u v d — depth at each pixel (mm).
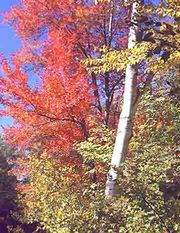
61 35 10922
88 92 10367
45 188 8211
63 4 11227
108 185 5961
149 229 4250
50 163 8727
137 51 4109
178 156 6418
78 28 11406
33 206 9156
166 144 7105
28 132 10664
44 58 11148
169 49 3922
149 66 4262
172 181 4844
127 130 6395
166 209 4262
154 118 8203
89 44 11609
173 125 6797
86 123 10586
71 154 10617
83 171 9250
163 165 5445
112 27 11469
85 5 11250
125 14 10891
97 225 4965
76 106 10242
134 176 4414
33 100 10094
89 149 8117
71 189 8008
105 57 4504
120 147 6367
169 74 4840
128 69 6469
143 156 6363
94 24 11328
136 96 6500
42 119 10484
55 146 10727
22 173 12266
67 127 10609
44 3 11367
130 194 4398
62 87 10203
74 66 10891
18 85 10086
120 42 11773
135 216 4301
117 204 4449
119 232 4375
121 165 4703
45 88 10227
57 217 7219
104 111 11594
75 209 7047
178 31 3855
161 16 4051
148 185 4367
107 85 11633
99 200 4785
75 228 6754
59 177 8406
